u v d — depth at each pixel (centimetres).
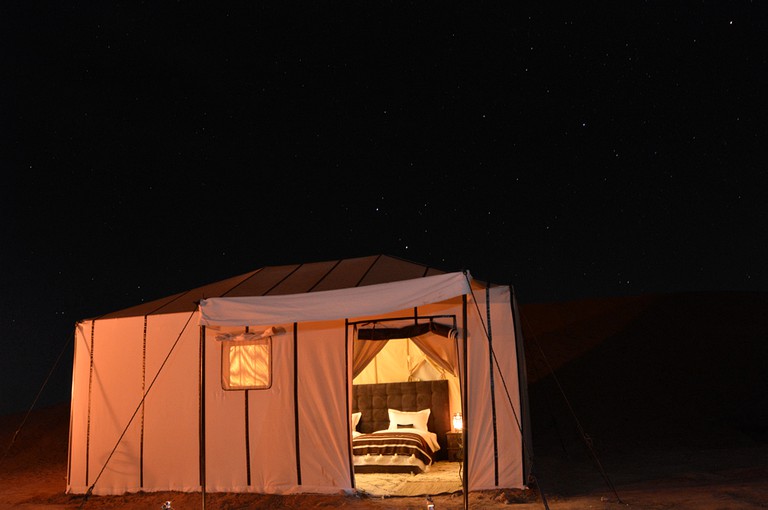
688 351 1902
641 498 725
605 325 2303
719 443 1232
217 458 855
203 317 736
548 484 863
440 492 791
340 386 834
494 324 820
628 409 1527
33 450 1447
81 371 932
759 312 2198
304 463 827
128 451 889
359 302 699
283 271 1043
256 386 862
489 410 801
